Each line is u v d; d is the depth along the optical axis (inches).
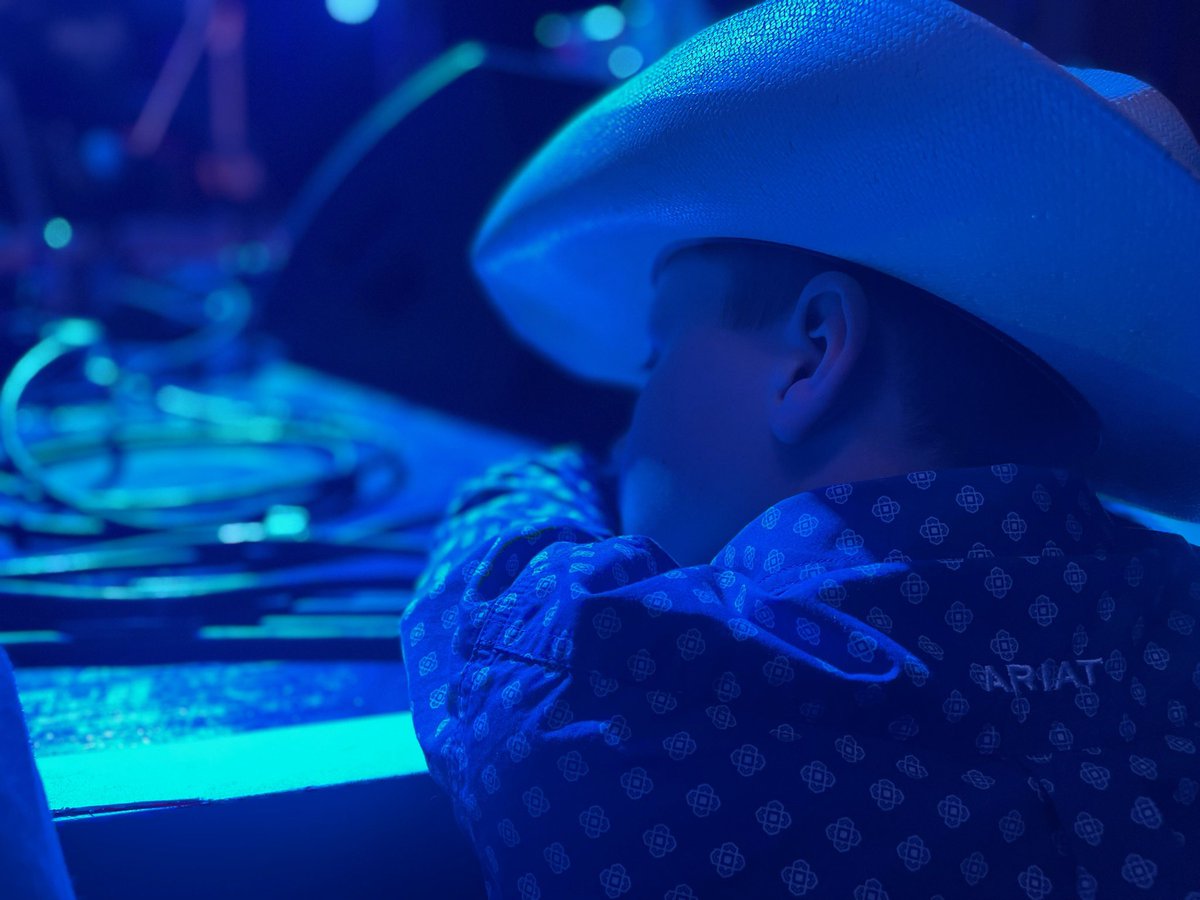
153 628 23.6
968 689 14.1
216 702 21.5
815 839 13.5
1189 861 13.8
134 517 29.9
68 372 44.6
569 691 14.4
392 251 47.6
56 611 23.6
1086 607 14.8
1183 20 29.4
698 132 15.6
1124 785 14.0
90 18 61.4
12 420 34.4
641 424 18.8
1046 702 14.3
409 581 27.9
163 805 16.2
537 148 44.2
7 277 55.7
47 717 20.3
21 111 57.9
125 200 62.3
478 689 15.3
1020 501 15.4
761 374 17.3
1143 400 17.1
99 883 16.2
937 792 13.7
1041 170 13.3
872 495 15.5
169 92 70.0
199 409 43.9
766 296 17.5
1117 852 13.6
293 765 17.6
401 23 75.8
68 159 59.2
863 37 13.8
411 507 34.8
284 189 92.9
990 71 12.7
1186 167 12.4
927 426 16.7
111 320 52.9
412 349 47.9
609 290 23.3
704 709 14.2
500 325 45.2
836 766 13.8
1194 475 18.8
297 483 33.7
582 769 13.9
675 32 46.8
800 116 14.5
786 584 15.4
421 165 45.5
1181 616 16.4
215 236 78.8
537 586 15.6
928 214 14.5
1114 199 13.1
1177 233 13.2
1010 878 13.5
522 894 13.9
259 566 28.1
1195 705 15.7
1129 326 15.1
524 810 14.1
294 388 51.2
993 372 16.8
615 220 18.6
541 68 44.4
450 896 18.7
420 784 17.7
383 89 81.6
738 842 13.5
